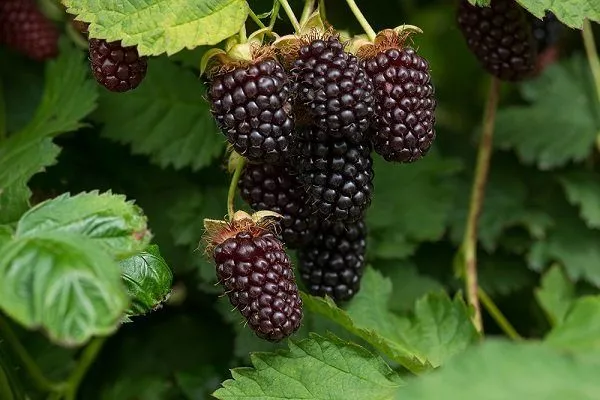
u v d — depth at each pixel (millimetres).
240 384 733
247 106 701
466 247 847
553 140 888
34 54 816
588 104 896
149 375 848
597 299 727
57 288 661
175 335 863
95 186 837
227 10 714
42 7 840
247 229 724
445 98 931
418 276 844
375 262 844
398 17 874
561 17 738
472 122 926
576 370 637
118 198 698
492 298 879
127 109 822
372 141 719
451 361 641
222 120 706
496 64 778
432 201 855
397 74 712
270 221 728
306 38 711
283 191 735
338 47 706
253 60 707
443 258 880
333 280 751
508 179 898
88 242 676
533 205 892
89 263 666
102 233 691
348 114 702
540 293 833
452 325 776
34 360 835
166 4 714
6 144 798
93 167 840
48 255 667
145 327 866
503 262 886
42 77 867
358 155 715
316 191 715
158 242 832
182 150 821
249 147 704
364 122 706
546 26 813
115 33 709
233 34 709
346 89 702
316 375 735
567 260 877
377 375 735
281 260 719
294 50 712
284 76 705
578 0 740
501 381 636
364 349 737
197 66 807
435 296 781
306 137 713
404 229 849
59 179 829
